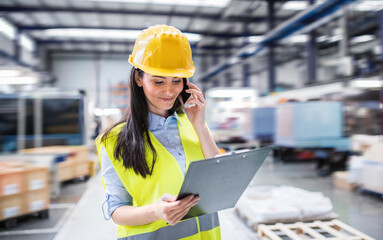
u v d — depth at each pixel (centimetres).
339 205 423
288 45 1355
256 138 895
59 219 405
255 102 943
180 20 1422
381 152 454
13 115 668
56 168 520
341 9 680
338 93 700
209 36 1569
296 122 721
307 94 790
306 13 728
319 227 285
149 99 103
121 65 2102
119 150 97
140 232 98
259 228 284
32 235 349
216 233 113
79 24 1501
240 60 1320
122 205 100
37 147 674
